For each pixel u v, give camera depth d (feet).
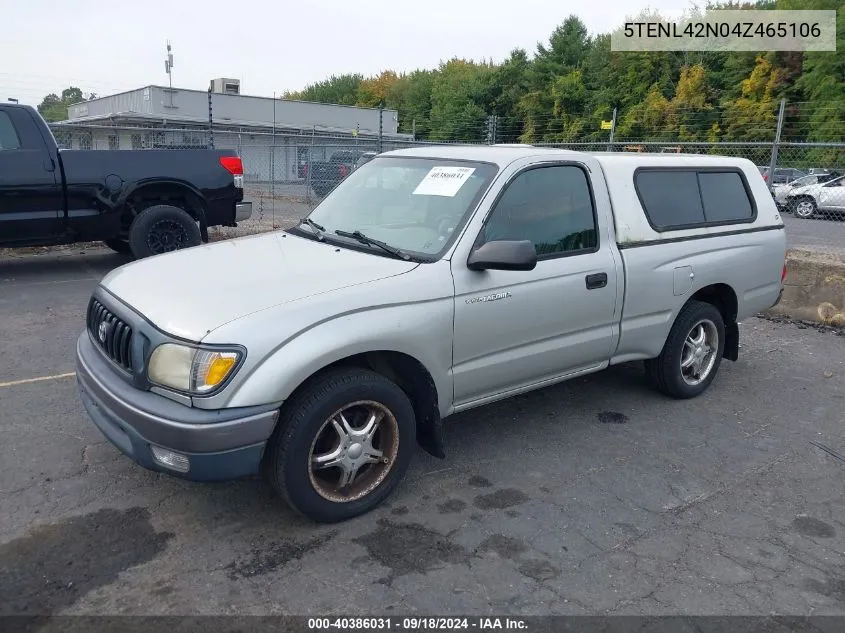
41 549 10.81
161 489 12.69
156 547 10.98
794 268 27.07
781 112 34.81
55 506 12.02
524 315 13.62
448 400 13.01
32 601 9.64
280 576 10.37
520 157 14.08
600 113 148.77
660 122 142.10
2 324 22.89
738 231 18.39
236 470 10.41
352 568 10.62
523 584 10.39
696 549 11.50
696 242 17.19
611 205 15.51
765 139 128.36
